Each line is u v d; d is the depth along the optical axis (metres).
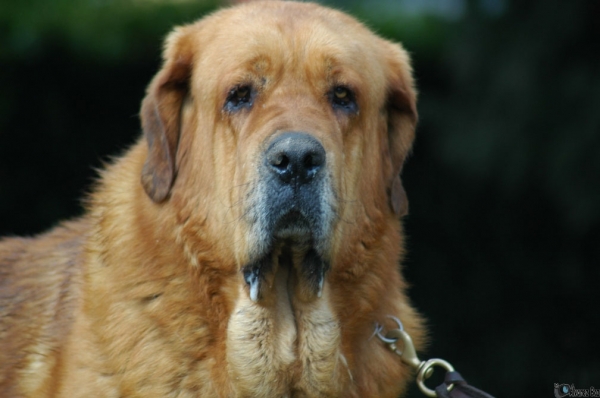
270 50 8.96
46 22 18.22
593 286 19.16
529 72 17.31
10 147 19.03
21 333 9.99
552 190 17.25
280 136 8.23
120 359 8.80
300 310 8.93
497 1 18.03
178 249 9.02
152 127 9.50
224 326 8.88
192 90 9.51
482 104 18.03
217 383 8.78
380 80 9.81
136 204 9.38
